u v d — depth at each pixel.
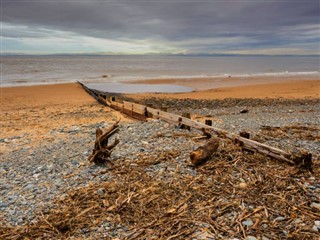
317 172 6.46
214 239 4.28
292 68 67.94
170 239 4.32
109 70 54.72
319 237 4.27
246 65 84.06
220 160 7.20
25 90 25.41
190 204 5.30
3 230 4.75
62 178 6.79
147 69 59.25
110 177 6.62
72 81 33.66
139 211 5.11
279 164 6.89
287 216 4.83
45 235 4.57
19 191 6.21
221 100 20.73
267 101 20.27
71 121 13.97
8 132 11.89
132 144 9.00
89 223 4.82
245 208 5.10
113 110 16.97
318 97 22.53
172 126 11.24
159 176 6.54
